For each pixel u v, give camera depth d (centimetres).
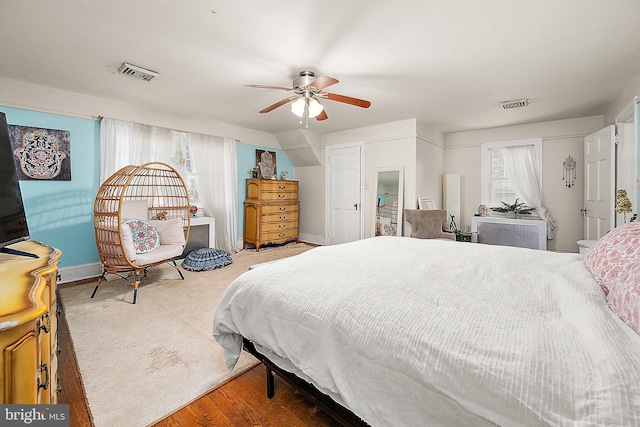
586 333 80
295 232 579
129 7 178
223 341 150
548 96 325
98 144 356
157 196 382
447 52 229
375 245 228
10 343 69
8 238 122
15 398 70
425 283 130
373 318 98
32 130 310
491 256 186
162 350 194
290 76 277
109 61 251
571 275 135
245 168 528
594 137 355
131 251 285
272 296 128
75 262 344
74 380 162
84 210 348
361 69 261
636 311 83
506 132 469
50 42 220
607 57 234
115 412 140
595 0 166
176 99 352
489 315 97
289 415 141
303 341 111
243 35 208
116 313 251
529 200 449
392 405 83
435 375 77
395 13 181
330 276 140
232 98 347
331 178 548
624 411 56
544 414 61
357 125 480
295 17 186
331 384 100
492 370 71
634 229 123
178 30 203
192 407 145
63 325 228
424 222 414
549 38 207
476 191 498
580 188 411
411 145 436
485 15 182
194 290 309
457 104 357
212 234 453
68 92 326
